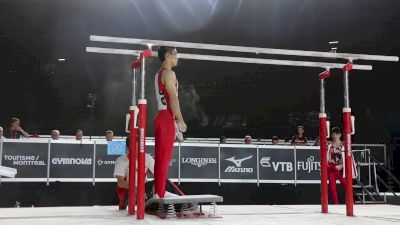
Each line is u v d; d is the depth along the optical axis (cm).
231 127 2236
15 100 2097
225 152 1041
